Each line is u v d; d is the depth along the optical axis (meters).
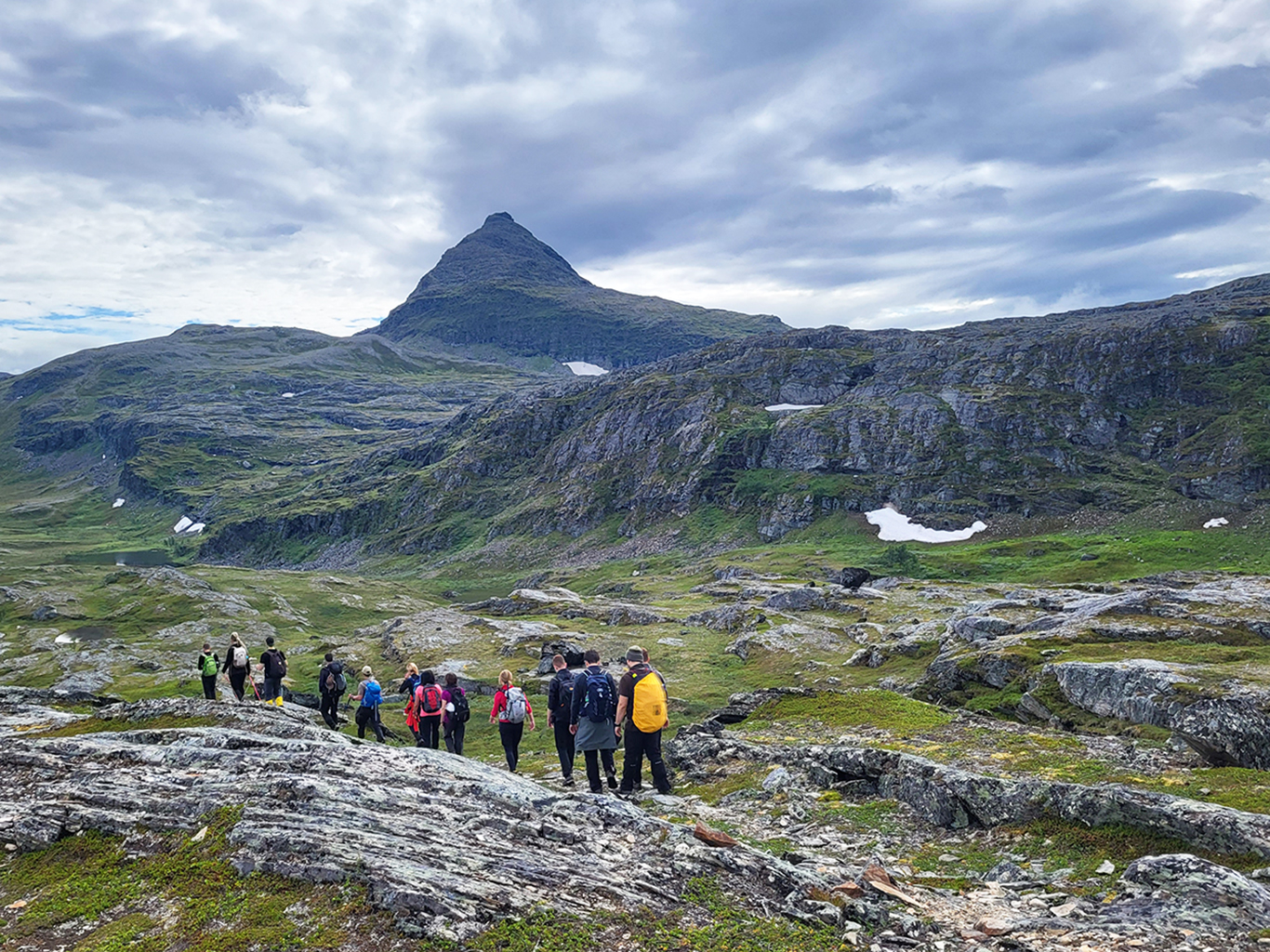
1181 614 48.78
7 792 17.53
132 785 17.14
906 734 29.12
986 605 68.69
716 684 68.56
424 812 15.57
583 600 137.88
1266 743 22.27
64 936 12.38
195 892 12.87
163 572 172.25
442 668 82.50
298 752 19.12
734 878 13.27
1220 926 10.68
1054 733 28.19
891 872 14.64
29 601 155.25
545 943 10.85
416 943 10.74
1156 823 14.45
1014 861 14.95
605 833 14.80
